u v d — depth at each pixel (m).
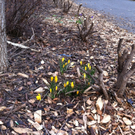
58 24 5.19
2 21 2.34
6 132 1.74
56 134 1.84
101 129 2.00
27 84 2.54
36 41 3.92
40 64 3.11
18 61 3.08
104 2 11.59
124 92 2.53
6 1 3.41
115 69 3.26
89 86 2.50
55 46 3.89
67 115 2.10
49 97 2.35
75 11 7.27
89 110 2.22
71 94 2.45
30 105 2.17
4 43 2.55
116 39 4.84
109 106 2.29
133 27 6.39
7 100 2.16
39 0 3.97
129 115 2.19
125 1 12.88
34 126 1.88
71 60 3.42
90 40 4.48
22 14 3.68
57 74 2.89
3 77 2.56
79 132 1.91
